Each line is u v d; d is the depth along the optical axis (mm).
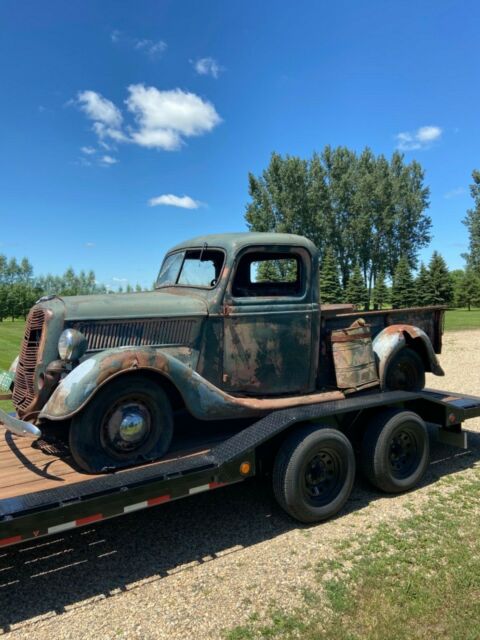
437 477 4887
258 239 4336
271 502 4367
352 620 2777
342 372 4578
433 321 5652
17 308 53656
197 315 4125
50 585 3154
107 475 3320
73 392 3275
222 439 4160
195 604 2953
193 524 3965
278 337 4410
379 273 49875
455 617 2762
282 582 3158
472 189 52906
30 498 2900
